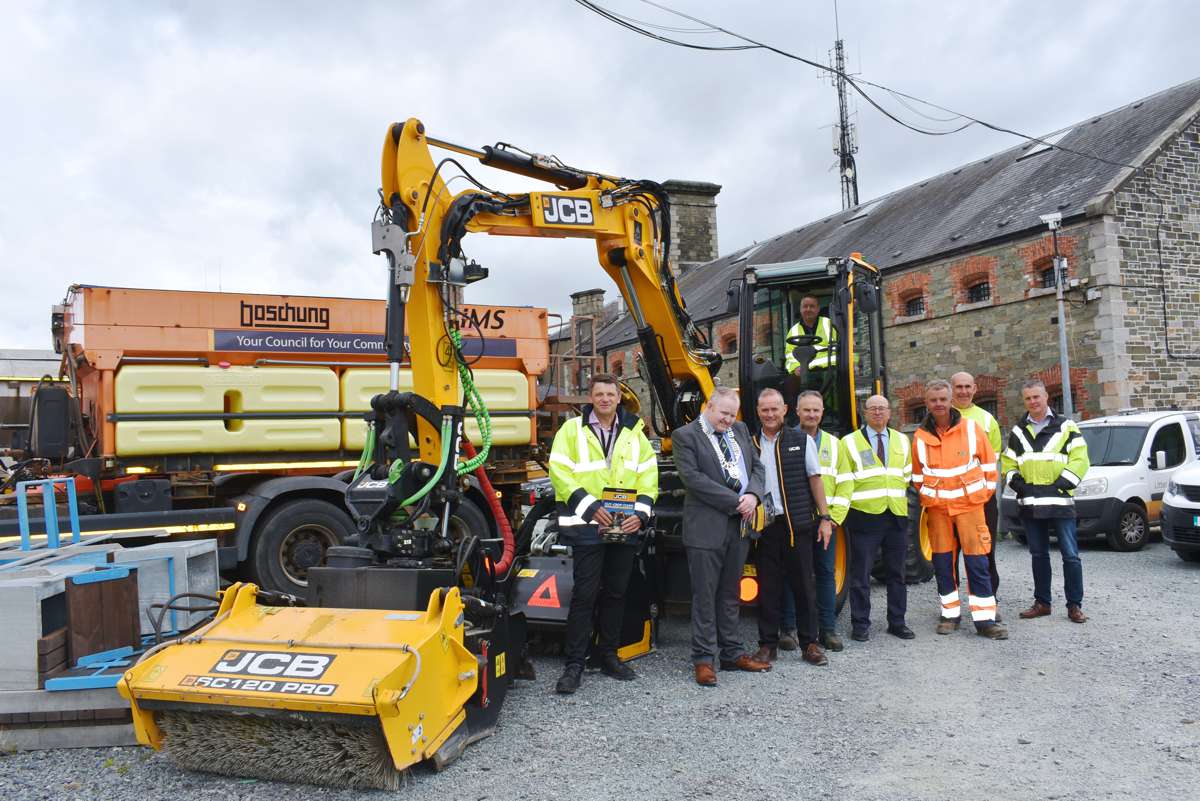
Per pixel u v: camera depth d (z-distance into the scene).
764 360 8.53
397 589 4.78
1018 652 6.32
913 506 9.09
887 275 21.92
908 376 21.38
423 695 4.14
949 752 4.45
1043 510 7.26
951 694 5.40
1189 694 5.26
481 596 5.44
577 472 5.71
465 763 4.42
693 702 5.38
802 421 6.67
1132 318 17.20
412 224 5.59
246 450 8.11
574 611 5.68
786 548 6.34
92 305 7.55
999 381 19.14
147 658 4.30
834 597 6.62
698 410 7.56
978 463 6.91
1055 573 9.71
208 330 8.00
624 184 6.96
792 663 6.25
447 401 5.65
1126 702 5.14
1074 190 18.48
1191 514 9.82
